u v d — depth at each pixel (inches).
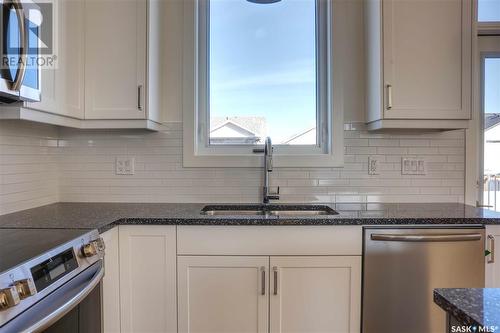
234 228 62.9
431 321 62.1
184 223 62.8
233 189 84.6
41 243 45.2
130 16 73.3
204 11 86.8
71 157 84.7
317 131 87.2
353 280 62.9
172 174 84.7
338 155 84.0
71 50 69.2
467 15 72.8
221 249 62.9
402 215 66.1
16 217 64.5
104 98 73.3
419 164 84.0
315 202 84.4
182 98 84.3
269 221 62.1
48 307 37.8
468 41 72.9
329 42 84.5
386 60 72.9
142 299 63.7
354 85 84.4
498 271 63.1
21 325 33.7
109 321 60.9
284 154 86.4
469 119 73.2
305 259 62.8
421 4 72.9
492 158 85.9
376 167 84.3
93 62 73.3
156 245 63.5
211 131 87.7
